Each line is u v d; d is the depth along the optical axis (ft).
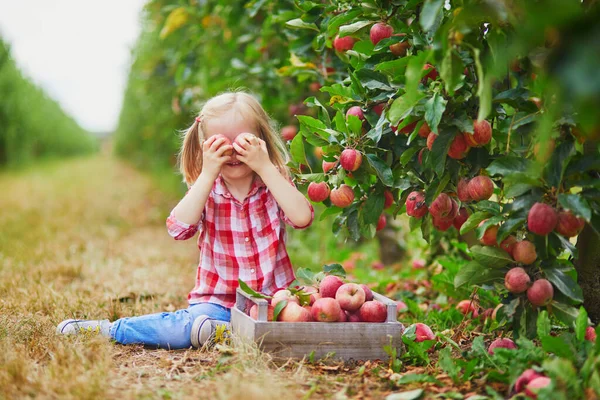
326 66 13.38
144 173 80.48
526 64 8.43
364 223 10.07
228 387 7.39
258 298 9.30
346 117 9.91
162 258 21.75
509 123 8.63
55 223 30.40
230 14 18.38
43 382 7.57
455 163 8.91
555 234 8.04
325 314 8.93
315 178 9.94
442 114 8.32
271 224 10.59
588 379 7.02
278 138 11.27
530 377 7.29
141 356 9.43
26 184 58.54
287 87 17.79
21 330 10.26
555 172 7.77
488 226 8.17
